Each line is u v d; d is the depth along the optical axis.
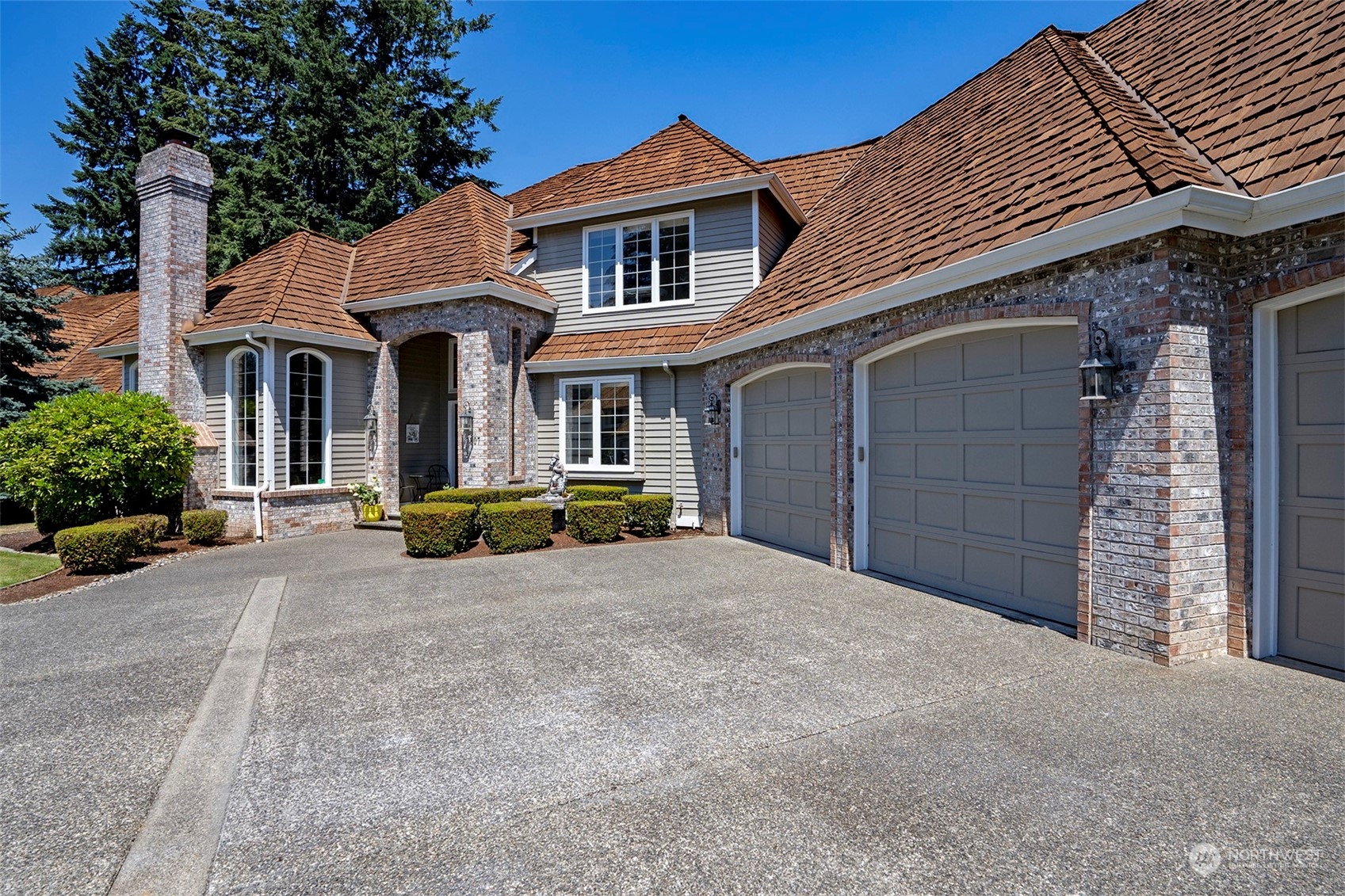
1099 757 3.60
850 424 8.69
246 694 4.62
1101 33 9.58
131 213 32.09
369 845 2.88
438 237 14.97
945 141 9.99
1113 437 5.24
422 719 4.18
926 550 7.78
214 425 12.77
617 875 2.67
